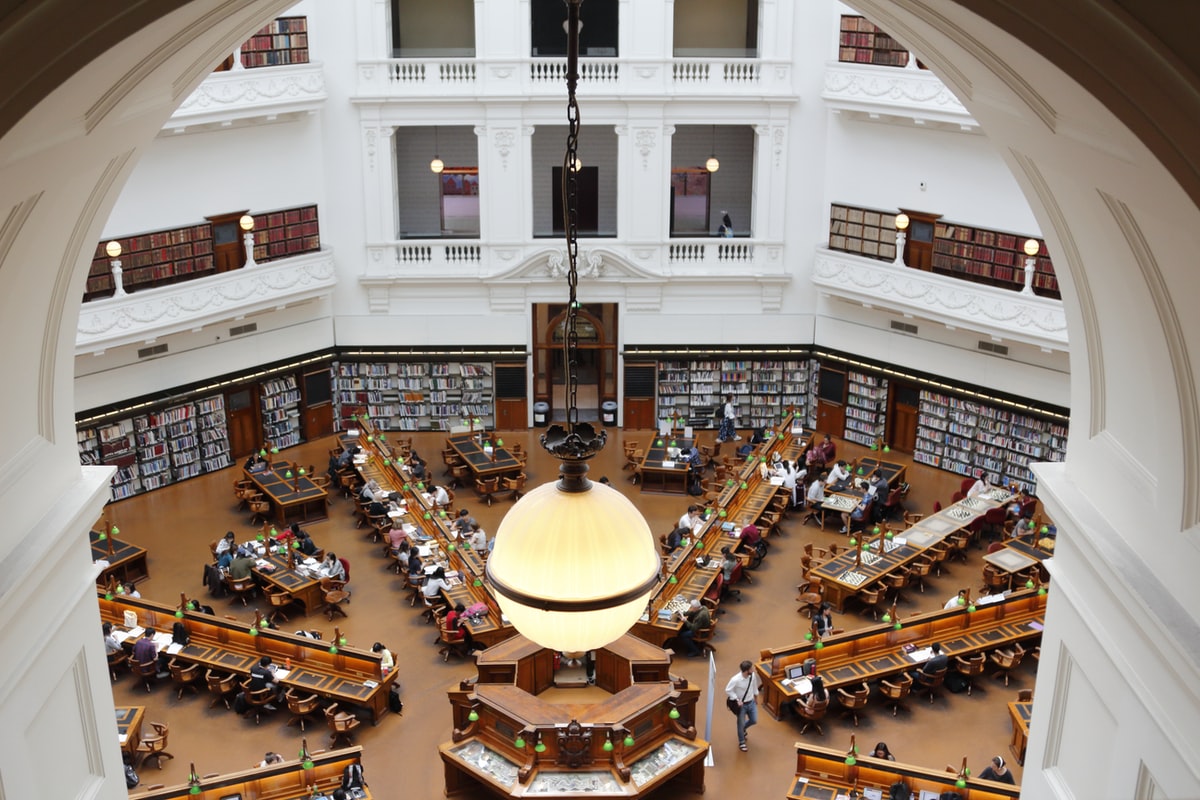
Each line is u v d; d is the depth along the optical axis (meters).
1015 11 3.80
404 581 19.66
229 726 16.00
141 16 3.79
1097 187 4.75
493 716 14.16
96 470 6.44
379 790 14.55
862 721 16.02
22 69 3.71
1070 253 5.74
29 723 5.47
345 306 26.11
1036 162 5.30
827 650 16.19
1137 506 5.49
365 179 25.27
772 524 21.27
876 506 21.86
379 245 25.61
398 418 26.94
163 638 17.00
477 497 23.30
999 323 22.19
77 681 6.21
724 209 28.50
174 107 5.54
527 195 25.36
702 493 23.45
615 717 13.83
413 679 17.00
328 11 24.14
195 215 23.28
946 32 4.66
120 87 4.53
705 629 17.42
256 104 23.06
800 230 25.88
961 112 21.98
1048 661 6.54
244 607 19.05
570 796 13.27
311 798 13.66
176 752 15.37
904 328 24.80
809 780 13.74
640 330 26.36
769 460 22.98
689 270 26.02
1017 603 17.42
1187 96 3.73
